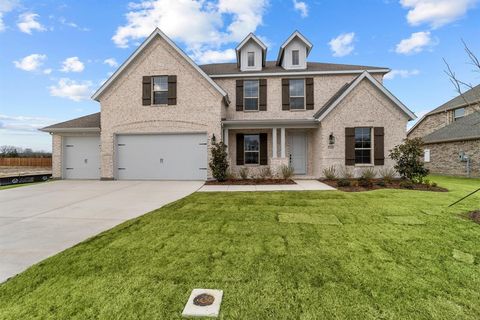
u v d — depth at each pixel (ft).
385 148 39.99
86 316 7.59
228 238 14.20
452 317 7.52
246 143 47.19
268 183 37.01
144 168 42.80
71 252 12.37
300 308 7.91
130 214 20.10
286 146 46.85
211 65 57.11
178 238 14.25
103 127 42.80
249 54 49.47
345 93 39.42
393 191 29.12
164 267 10.70
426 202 23.04
